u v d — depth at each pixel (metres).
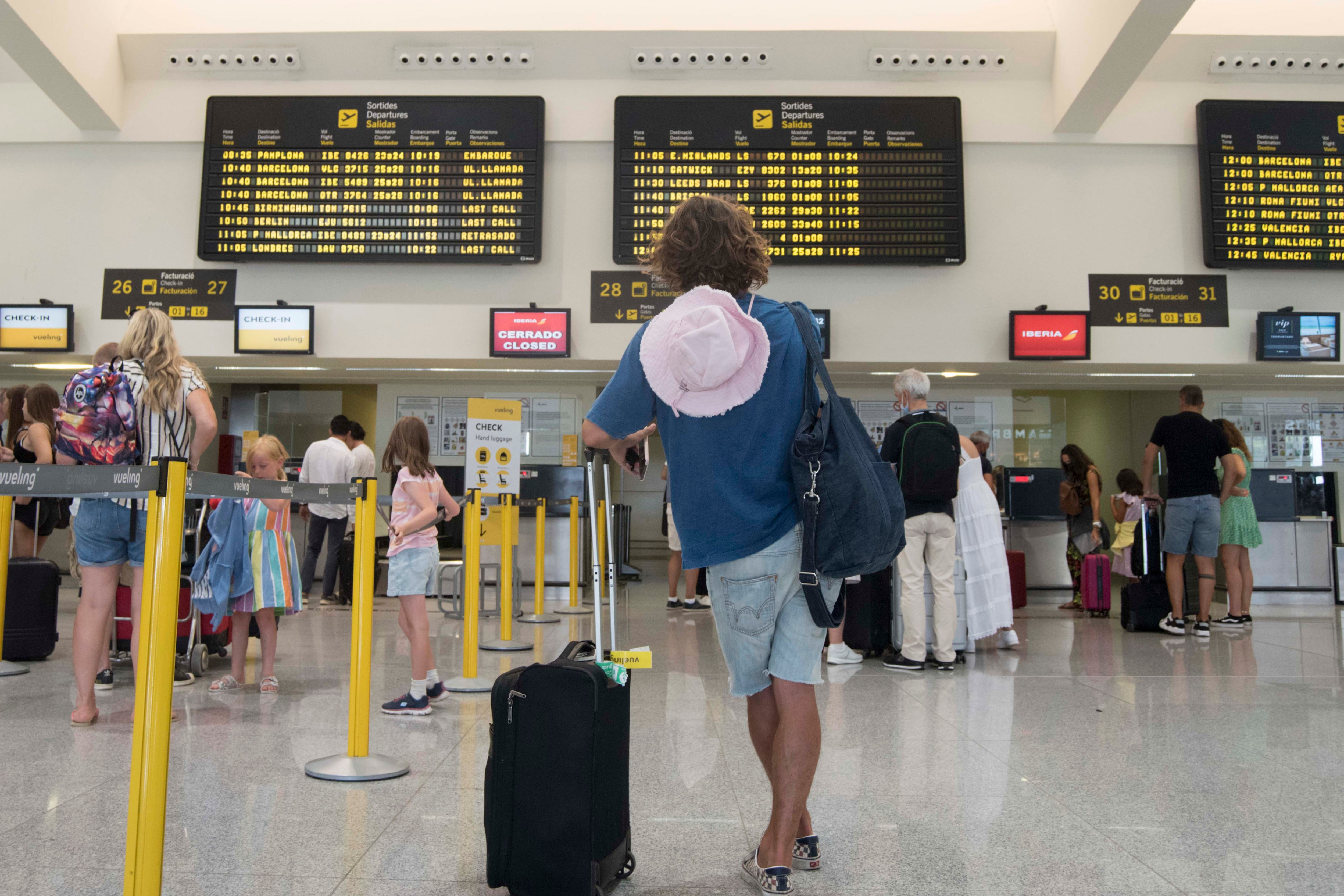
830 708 3.67
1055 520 8.59
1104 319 6.84
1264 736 3.20
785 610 1.81
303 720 3.36
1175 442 6.15
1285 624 6.73
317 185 6.72
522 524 8.26
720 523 1.77
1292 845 2.13
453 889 1.83
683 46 6.76
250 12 6.70
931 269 6.89
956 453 4.60
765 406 1.78
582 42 6.74
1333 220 6.71
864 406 8.93
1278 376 7.77
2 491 1.56
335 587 8.13
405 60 6.79
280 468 3.91
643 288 6.86
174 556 1.60
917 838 2.17
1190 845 2.13
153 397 3.24
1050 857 2.05
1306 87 6.83
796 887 1.87
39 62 6.21
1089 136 6.87
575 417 8.99
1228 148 6.73
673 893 1.84
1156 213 6.87
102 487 1.62
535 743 1.75
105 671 3.92
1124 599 6.38
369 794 2.47
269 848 2.05
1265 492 8.42
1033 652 5.30
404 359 6.95
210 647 4.61
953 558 4.68
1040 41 6.71
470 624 4.04
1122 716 3.52
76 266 6.87
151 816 1.55
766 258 1.93
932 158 6.72
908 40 6.73
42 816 2.26
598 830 1.74
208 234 6.72
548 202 6.91
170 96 6.87
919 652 4.62
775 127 6.70
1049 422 9.85
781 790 1.79
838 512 1.72
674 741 3.07
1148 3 5.62
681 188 6.69
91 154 6.93
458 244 6.74
